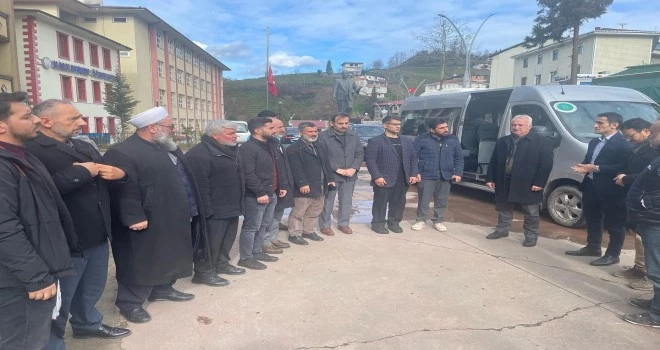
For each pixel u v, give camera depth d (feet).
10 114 7.27
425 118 38.93
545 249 18.62
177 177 11.77
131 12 117.19
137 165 10.88
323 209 20.27
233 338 10.88
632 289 14.17
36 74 82.53
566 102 24.25
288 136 54.60
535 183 18.33
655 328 11.59
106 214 10.07
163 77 140.26
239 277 14.98
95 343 10.60
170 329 11.32
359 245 18.88
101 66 105.81
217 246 14.30
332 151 19.97
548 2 79.61
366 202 29.84
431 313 12.32
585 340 10.93
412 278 14.99
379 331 11.28
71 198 9.31
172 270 11.72
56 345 9.22
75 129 9.20
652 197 11.35
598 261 16.44
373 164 20.36
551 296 13.60
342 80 34.81
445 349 10.43
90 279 10.25
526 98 26.12
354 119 65.98
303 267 16.01
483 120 30.58
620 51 116.06
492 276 15.26
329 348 10.43
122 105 98.17
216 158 13.75
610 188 15.84
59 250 7.76
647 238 11.65
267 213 16.35
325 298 13.28
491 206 29.14
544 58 139.64
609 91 25.40
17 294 7.23
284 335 11.04
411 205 29.09
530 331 11.35
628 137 15.35
